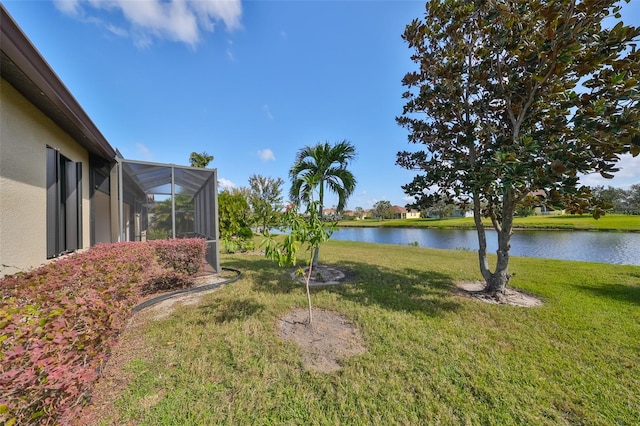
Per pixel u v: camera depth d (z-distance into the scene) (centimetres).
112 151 544
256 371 259
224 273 721
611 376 252
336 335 339
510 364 272
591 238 1872
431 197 579
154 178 644
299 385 239
